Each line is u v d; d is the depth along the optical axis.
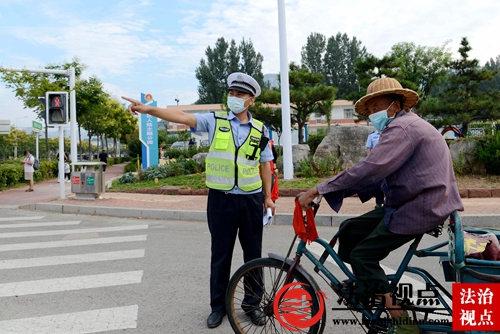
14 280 4.85
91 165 11.68
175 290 4.45
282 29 12.08
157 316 3.79
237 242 6.59
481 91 19.28
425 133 2.66
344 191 2.78
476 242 2.66
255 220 3.66
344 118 51.50
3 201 12.53
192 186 12.91
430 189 2.62
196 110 51.62
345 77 60.22
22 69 12.80
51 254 6.02
